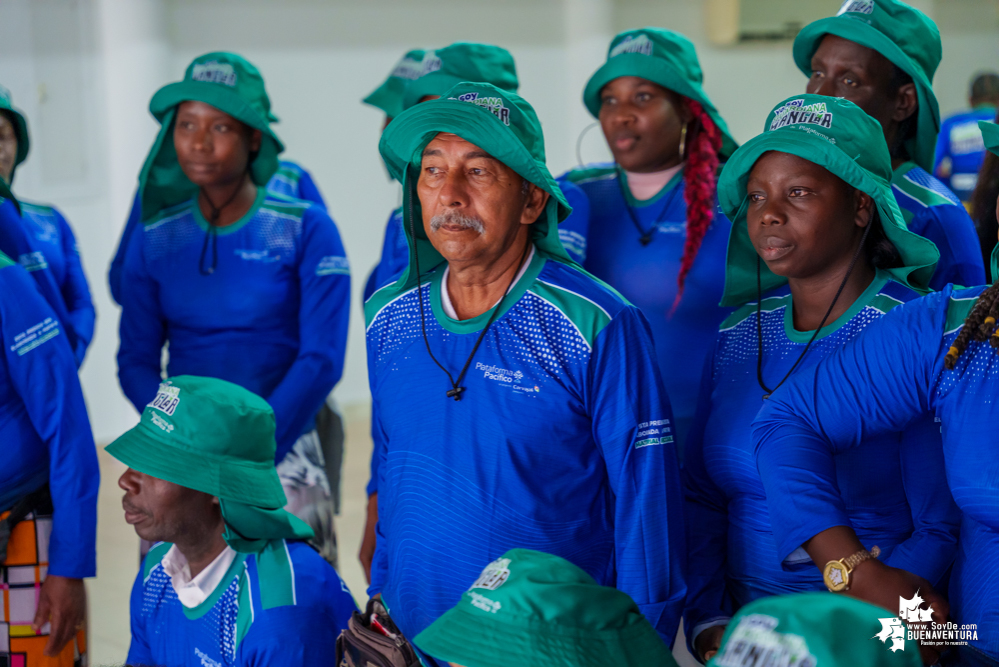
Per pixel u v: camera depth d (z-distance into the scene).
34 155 5.44
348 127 6.39
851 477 1.61
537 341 1.63
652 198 2.53
